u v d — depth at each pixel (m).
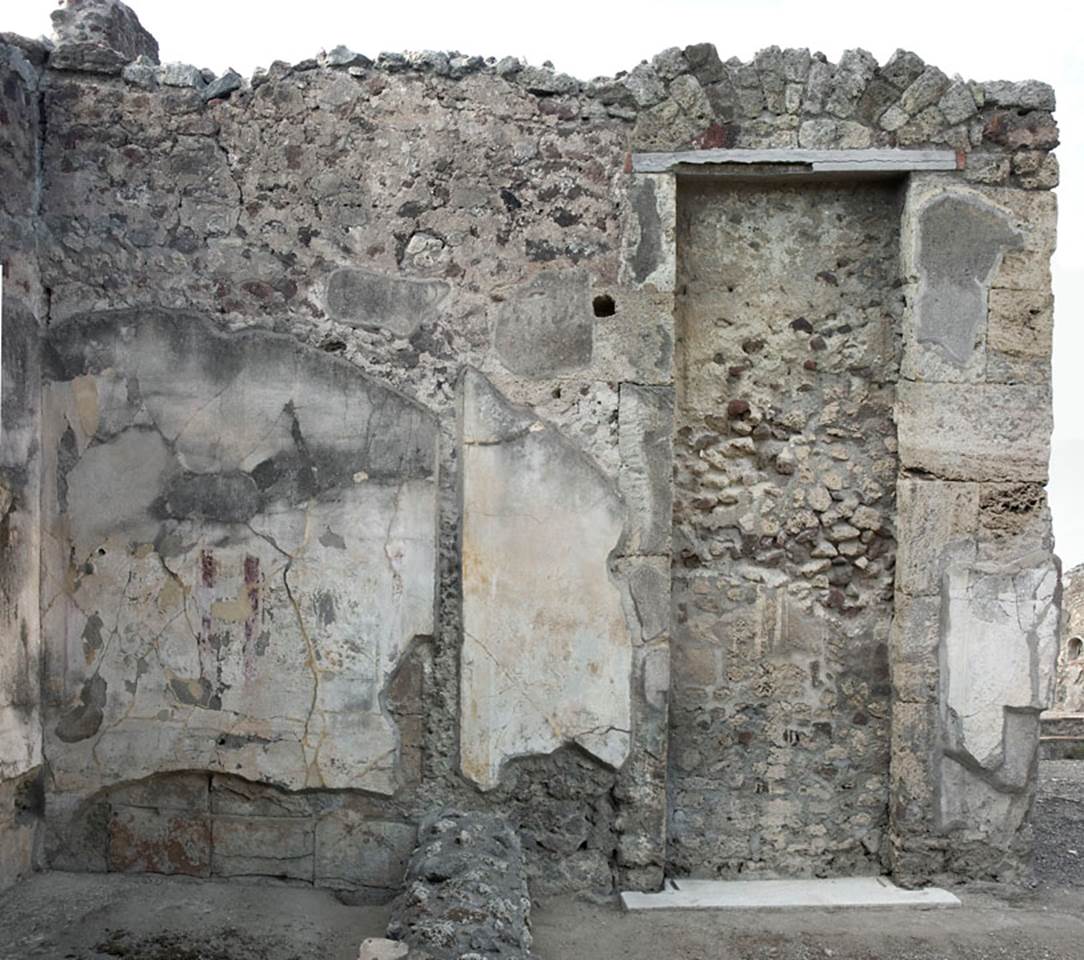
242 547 4.05
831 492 4.17
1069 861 4.39
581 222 4.00
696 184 4.13
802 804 4.21
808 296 4.16
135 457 4.07
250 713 4.07
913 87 3.99
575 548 4.00
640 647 4.00
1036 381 4.03
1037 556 4.04
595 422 4.00
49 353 4.08
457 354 4.02
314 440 4.04
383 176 4.03
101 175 4.06
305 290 4.04
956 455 4.03
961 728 4.04
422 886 3.44
